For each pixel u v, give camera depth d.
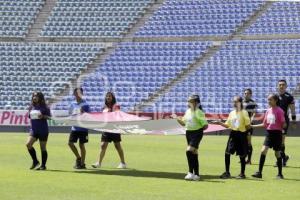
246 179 24.19
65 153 35.31
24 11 78.06
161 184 22.23
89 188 20.84
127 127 26.91
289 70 66.19
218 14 73.94
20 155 33.53
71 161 30.73
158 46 72.19
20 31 76.00
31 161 30.27
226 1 74.94
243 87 65.75
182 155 35.03
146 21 75.44
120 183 22.33
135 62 70.81
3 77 69.88
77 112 27.17
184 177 24.52
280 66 66.75
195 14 74.75
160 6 76.69
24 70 70.62
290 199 19.11
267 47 68.94
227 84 66.38
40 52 72.81
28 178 23.33
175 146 42.06
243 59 68.38
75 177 23.92
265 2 73.88
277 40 69.56
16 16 77.56
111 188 20.94
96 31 75.06
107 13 76.69
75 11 77.38
